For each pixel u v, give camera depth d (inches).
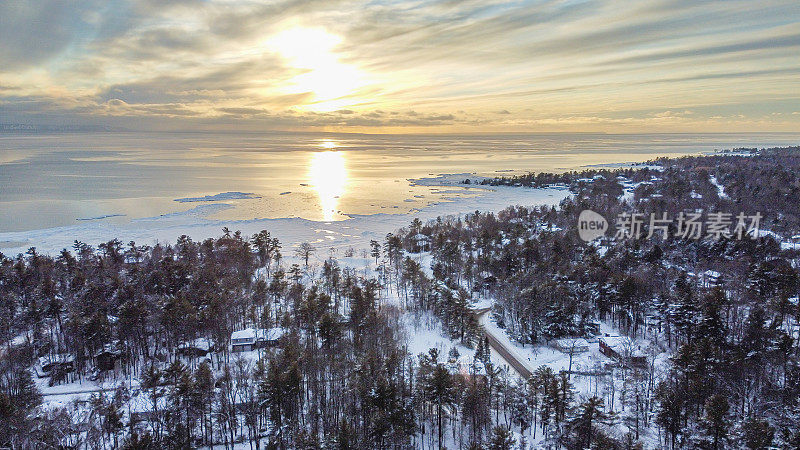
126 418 3567.9
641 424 3558.1
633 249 6609.3
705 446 3149.6
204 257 7347.4
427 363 3966.5
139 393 3934.5
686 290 4889.3
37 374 4375.0
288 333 4662.9
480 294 6333.7
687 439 3287.4
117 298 5413.4
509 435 3230.8
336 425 3563.0
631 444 3149.6
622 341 4576.8
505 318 5447.8
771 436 3016.7
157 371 3885.3
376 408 3481.8
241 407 3703.3
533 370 4362.7
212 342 4714.6
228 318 5078.7
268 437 3548.2
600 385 4013.3
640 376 3870.6
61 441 3280.0
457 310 5059.1
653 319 4899.1
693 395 3494.1
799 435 2925.7
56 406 3789.4
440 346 4891.7
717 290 4665.4
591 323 5000.0
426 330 5290.4
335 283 5915.4
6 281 5930.1
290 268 7386.8
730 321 4726.9
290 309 5502.0
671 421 3341.5
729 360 3799.2
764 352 3909.9
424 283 5944.9
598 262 5915.4
